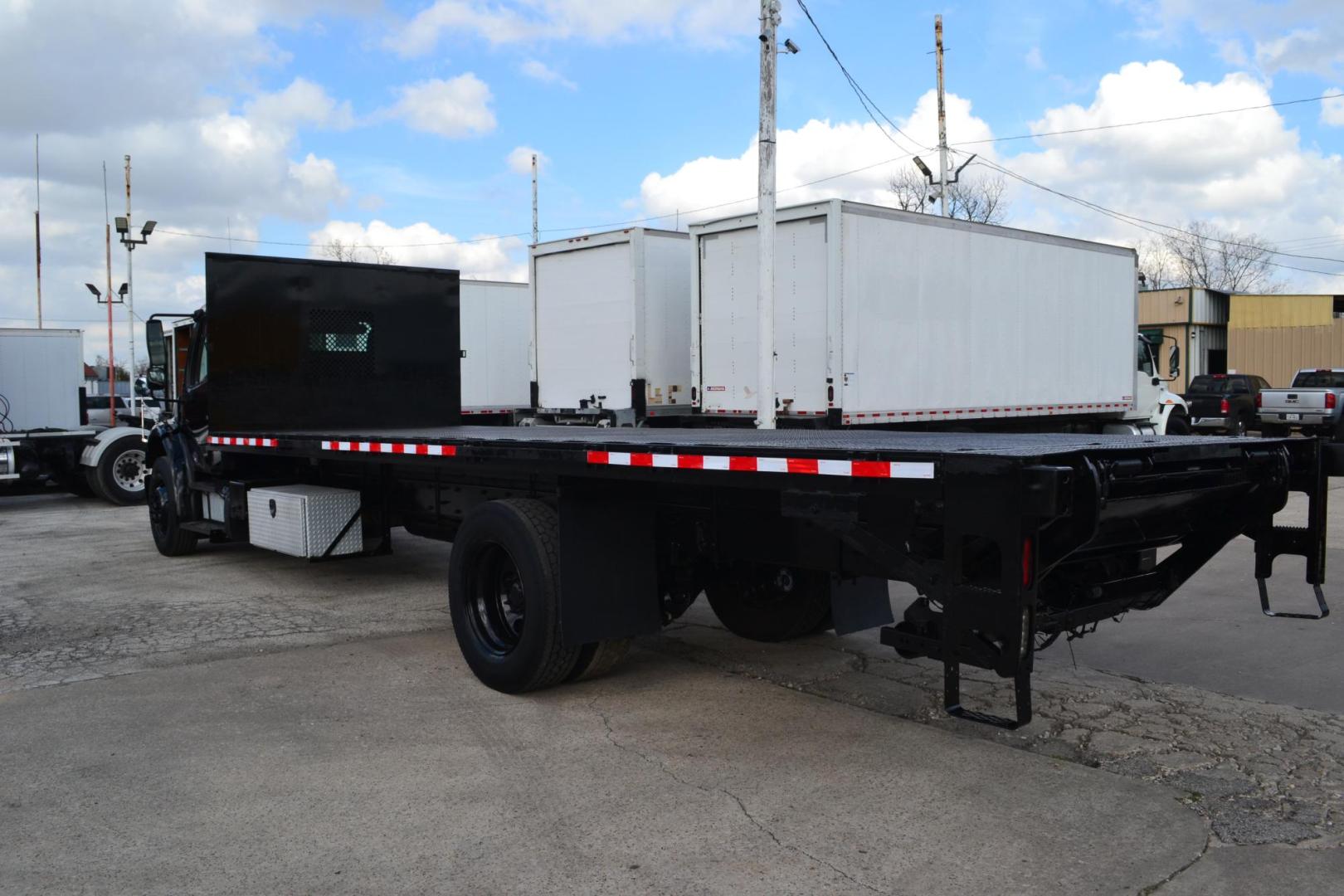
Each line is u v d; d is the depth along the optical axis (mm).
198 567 9859
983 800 4094
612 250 14883
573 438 6223
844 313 12430
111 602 8188
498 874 3516
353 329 9562
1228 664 6094
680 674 5945
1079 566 4742
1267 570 4930
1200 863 3535
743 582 6383
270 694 5641
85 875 3529
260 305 9070
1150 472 3971
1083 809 3994
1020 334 15570
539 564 5316
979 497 3580
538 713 5254
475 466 5855
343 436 7324
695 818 3949
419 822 3936
